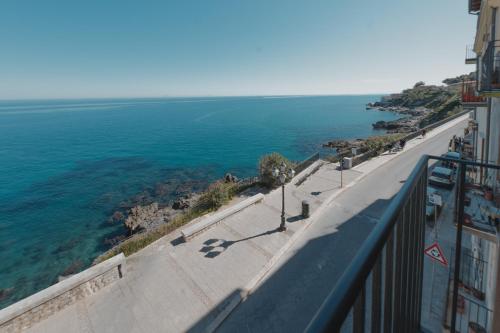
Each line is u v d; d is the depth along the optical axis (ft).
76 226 64.34
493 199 18.28
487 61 19.75
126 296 27.43
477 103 27.27
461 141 60.39
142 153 137.69
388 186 53.83
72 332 23.57
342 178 60.39
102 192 86.12
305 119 253.24
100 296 27.53
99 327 24.00
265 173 56.39
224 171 103.71
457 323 20.39
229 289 27.63
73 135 200.34
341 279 3.39
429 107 230.48
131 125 253.85
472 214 17.67
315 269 30.22
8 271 48.44
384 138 92.43
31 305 23.80
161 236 39.32
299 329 23.13
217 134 185.98
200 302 26.22
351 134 163.94
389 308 5.51
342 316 2.86
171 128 225.15
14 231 63.05
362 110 336.29
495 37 24.20
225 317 24.53
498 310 10.54
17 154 141.38
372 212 43.32
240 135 177.47
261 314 24.76
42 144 167.32
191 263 32.01
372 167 67.26
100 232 60.80
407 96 311.68
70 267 48.52
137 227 58.70
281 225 38.42
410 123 168.86
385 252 5.16
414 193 6.77
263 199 49.73
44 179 100.63
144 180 96.63
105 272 28.68
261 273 29.81
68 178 101.14
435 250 22.34
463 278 24.56
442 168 50.85
